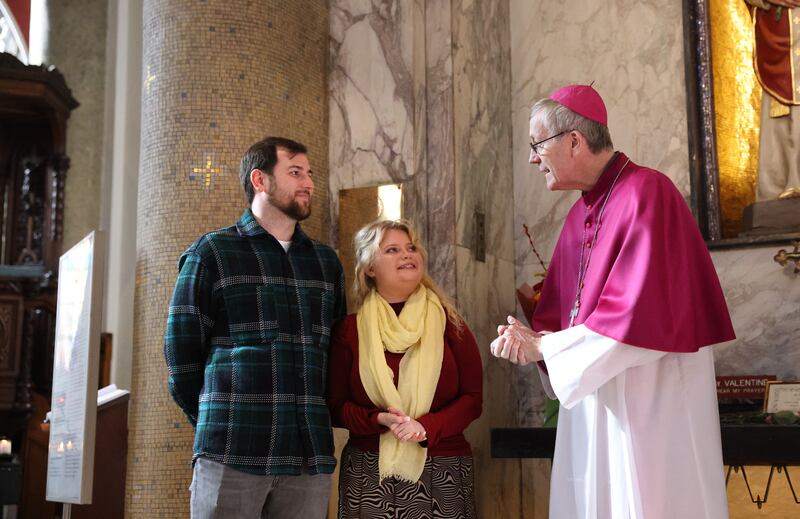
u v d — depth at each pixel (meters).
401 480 3.29
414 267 3.53
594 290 2.93
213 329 3.19
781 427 3.53
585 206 3.17
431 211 4.51
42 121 10.27
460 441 3.41
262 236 3.30
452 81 4.57
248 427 3.04
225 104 4.52
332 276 3.46
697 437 2.81
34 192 10.21
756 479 4.23
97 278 3.70
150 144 4.60
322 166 4.74
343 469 3.43
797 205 4.54
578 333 2.83
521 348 2.97
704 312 2.88
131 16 8.29
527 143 5.29
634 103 5.07
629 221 2.89
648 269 2.76
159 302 4.42
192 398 3.19
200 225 4.43
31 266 9.85
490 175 4.97
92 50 10.45
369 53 4.75
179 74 4.56
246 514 3.02
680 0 5.02
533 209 5.23
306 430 3.15
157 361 4.38
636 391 2.83
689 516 2.75
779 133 4.64
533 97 5.32
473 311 4.59
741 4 4.91
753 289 4.62
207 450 3.02
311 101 4.75
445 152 4.53
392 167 4.59
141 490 4.33
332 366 3.48
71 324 3.98
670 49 5.02
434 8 4.68
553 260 3.36
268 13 4.62
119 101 8.28
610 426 2.87
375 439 3.35
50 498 4.00
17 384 8.65
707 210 4.82
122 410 4.88
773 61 4.68
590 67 5.20
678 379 2.84
